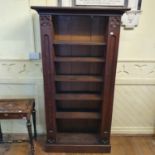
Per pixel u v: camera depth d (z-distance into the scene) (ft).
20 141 6.93
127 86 7.27
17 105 6.49
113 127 7.80
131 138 7.72
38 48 6.75
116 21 5.39
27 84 7.19
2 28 6.49
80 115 6.73
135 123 7.79
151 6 6.31
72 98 6.43
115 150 7.04
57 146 6.82
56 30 6.10
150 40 6.68
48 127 6.69
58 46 6.35
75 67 6.64
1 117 6.15
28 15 6.37
